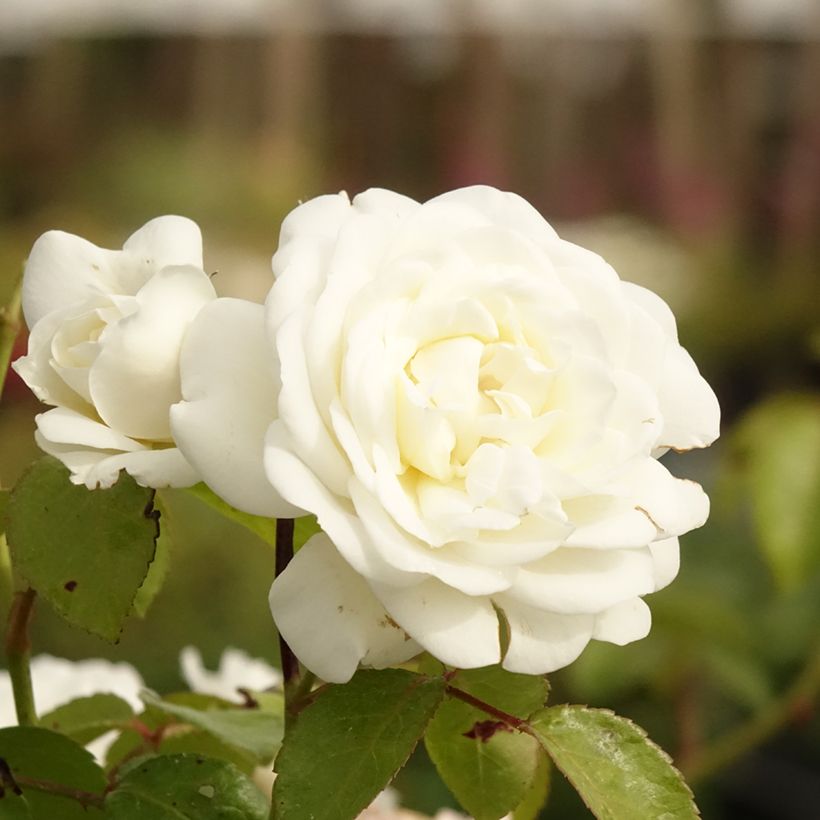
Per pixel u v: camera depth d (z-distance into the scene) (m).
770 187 4.27
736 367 3.35
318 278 0.47
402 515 0.45
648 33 4.30
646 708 1.45
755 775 1.60
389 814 0.64
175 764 0.52
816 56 4.18
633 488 0.47
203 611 1.74
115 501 0.49
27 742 0.52
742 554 1.66
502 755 0.53
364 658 0.46
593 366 0.47
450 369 0.47
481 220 0.48
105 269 0.49
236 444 0.46
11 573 0.53
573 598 0.46
